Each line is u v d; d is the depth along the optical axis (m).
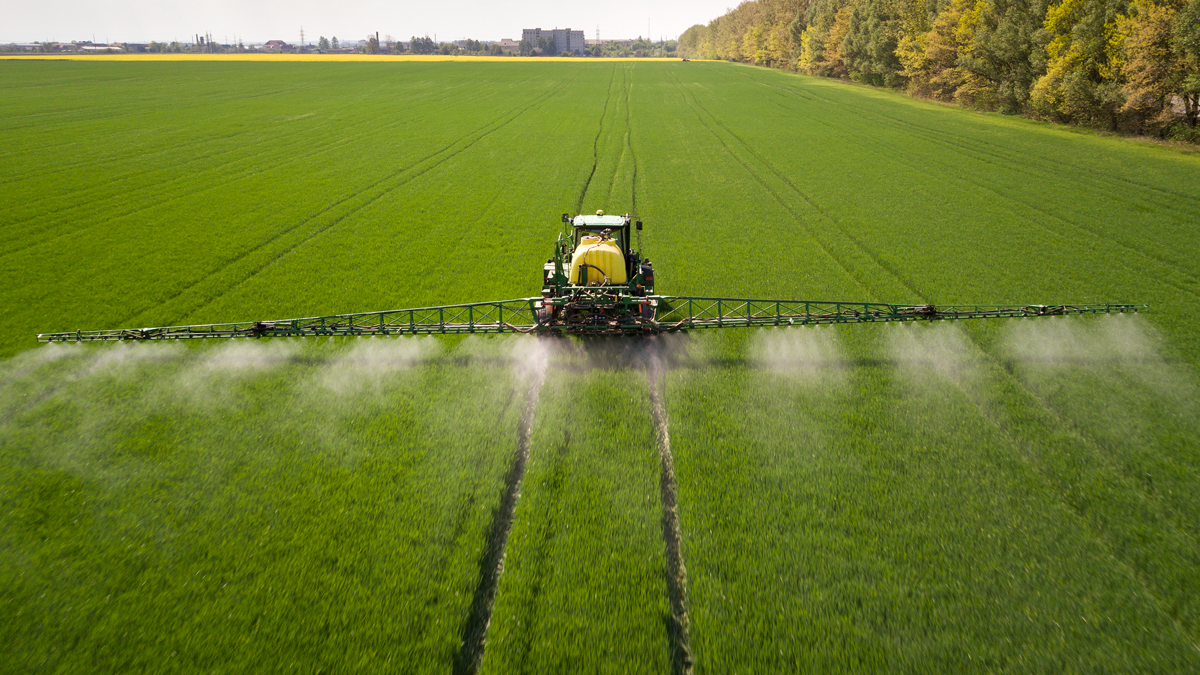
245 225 25.58
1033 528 8.70
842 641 7.07
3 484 9.85
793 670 6.76
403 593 7.79
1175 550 8.27
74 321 16.52
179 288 18.78
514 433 11.16
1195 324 15.54
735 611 7.48
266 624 7.36
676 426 11.32
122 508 9.30
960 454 10.41
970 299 17.41
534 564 8.17
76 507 9.34
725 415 11.67
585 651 6.96
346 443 10.86
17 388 12.86
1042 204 27.89
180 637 7.20
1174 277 19.02
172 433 11.21
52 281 19.41
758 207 28.25
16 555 8.40
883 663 6.80
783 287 18.47
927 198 29.39
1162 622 7.21
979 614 7.37
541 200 29.67
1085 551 8.27
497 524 9.07
